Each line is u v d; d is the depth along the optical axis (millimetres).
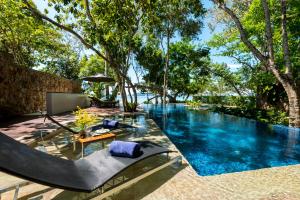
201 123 12586
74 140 5773
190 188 3594
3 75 10992
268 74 15414
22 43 21875
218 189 3551
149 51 26922
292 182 3803
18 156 2945
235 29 20172
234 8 20781
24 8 10445
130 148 3877
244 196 3289
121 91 15445
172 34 23391
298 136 9070
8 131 7590
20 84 12562
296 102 10742
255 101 19141
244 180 3918
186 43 28688
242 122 12836
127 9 12547
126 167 3533
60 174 3055
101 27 12445
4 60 11062
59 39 25266
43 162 3168
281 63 14953
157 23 14648
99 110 16484
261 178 4012
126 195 3346
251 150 7051
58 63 28438
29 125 8898
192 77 30188
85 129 6039
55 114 13461
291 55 15133
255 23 16875
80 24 12453
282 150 7027
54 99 13523
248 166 5539
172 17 20734
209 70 25844
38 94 14758
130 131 8562
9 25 16734
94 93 25281
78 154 5496
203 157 6285
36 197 2998
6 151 2883
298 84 13383
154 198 3256
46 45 23547
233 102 22828
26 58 23719
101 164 3635
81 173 3316
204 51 27344
